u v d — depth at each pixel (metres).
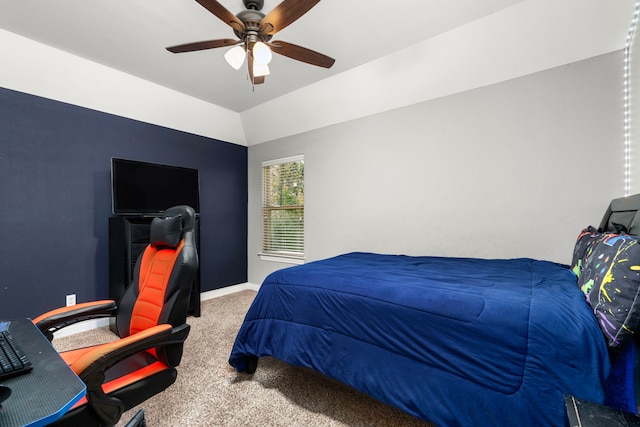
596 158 2.21
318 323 1.71
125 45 2.54
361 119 3.48
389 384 1.41
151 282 1.51
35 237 2.69
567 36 2.20
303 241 4.06
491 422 1.15
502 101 2.59
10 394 0.68
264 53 1.77
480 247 2.71
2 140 2.53
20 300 2.61
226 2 2.03
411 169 3.11
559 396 1.06
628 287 1.02
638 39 1.92
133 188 3.12
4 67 2.45
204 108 3.86
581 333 1.09
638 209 1.58
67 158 2.89
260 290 2.05
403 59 2.77
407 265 2.28
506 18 2.23
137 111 3.36
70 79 2.78
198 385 1.93
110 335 2.80
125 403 1.10
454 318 1.30
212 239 4.19
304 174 4.01
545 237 2.41
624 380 1.01
